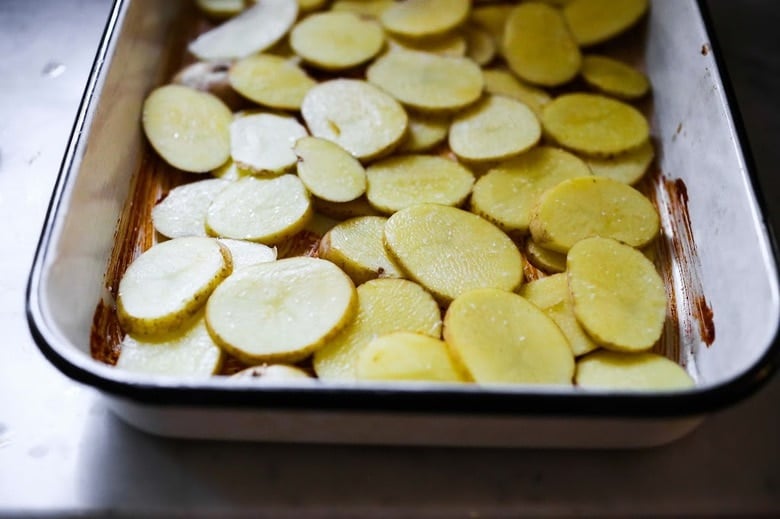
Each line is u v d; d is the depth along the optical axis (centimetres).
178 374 37
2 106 46
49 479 35
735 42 51
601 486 35
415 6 51
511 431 34
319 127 46
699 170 42
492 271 40
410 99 47
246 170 44
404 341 37
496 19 52
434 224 41
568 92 49
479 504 34
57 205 36
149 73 47
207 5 52
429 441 35
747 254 37
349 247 41
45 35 49
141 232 43
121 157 43
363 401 31
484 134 46
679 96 45
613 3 51
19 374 37
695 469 35
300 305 38
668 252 43
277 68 49
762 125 47
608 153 45
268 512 34
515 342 37
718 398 32
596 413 31
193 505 34
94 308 38
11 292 39
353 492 35
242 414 33
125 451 35
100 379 32
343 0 53
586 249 40
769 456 36
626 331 38
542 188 44
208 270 39
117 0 43
